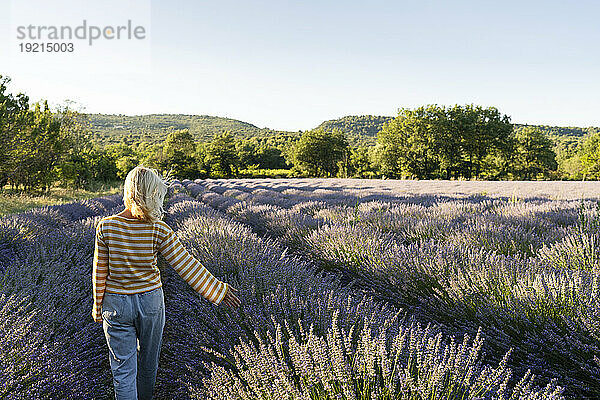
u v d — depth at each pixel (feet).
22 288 10.30
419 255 13.02
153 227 6.82
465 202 30.78
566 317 8.15
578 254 12.16
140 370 7.43
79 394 7.06
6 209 42.29
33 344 7.16
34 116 69.87
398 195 48.08
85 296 11.50
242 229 18.01
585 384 7.43
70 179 82.79
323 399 5.49
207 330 8.77
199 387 7.22
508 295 9.62
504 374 5.91
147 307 6.88
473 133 182.19
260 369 5.93
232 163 249.34
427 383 5.42
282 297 9.40
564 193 47.55
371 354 5.73
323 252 16.53
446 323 10.44
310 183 101.65
